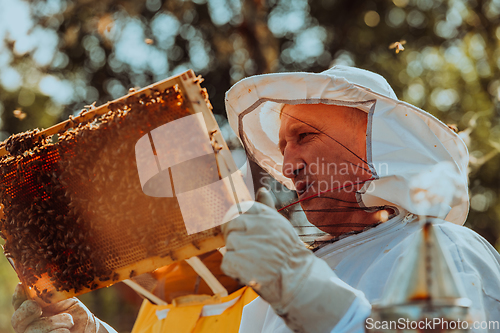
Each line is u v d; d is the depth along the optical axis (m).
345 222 1.99
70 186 1.66
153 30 8.20
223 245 1.44
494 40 7.23
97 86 8.62
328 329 1.32
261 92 2.09
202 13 8.12
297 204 2.12
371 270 1.65
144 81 8.56
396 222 1.81
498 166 5.61
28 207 1.74
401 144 1.83
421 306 0.92
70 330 1.97
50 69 8.16
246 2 7.74
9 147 1.77
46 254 1.68
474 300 1.41
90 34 7.91
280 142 2.25
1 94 7.94
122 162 1.54
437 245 0.99
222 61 8.16
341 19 9.06
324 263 1.43
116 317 7.19
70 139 1.65
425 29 8.47
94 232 1.62
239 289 2.56
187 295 2.56
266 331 1.87
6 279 5.55
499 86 6.09
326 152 2.02
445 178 1.77
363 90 1.90
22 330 1.83
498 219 5.99
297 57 8.89
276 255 1.32
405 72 7.25
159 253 1.52
